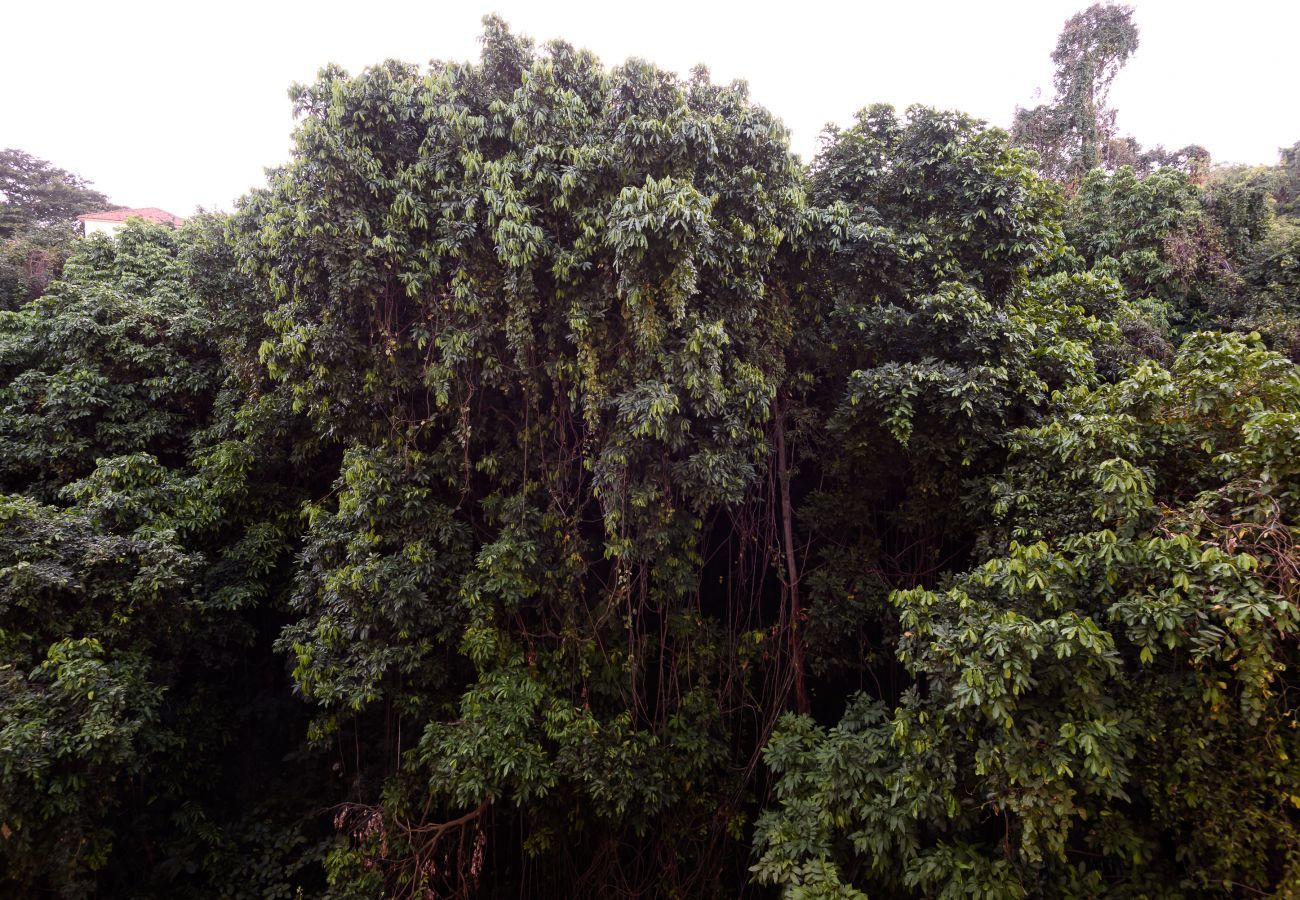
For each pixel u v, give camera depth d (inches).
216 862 333.1
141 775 306.7
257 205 341.7
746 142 279.1
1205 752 174.7
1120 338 363.6
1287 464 178.4
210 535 364.5
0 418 369.4
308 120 270.5
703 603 363.6
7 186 1160.8
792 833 239.9
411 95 293.3
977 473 291.1
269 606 388.5
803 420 325.7
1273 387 201.3
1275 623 156.2
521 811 310.7
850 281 312.7
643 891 314.8
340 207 273.4
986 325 276.5
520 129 273.1
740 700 332.5
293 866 334.0
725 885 315.6
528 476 317.7
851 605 317.7
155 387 391.5
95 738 240.4
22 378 378.6
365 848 299.4
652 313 254.2
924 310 286.5
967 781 194.1
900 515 316.5
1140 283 530.3
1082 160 752.3
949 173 308.7
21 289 604.1
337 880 294.7
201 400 422.3
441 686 307.7
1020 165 308.8
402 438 305.9
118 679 275.4
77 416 367.9
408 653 282.8
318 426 314.7
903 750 204.5
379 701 320.8
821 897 207.3
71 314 392.8
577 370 284.5
